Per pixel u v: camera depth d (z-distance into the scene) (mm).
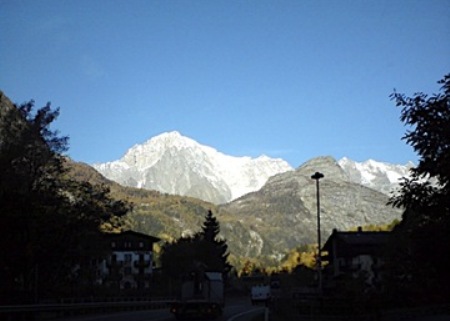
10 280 45781
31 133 52125
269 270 158625
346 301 28719
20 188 49406
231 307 62531
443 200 9703
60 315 39688
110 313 44969
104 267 107062
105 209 57312
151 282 107500
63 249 50938
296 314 29125
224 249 119188
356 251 78438
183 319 37875
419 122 9461
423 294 34312
